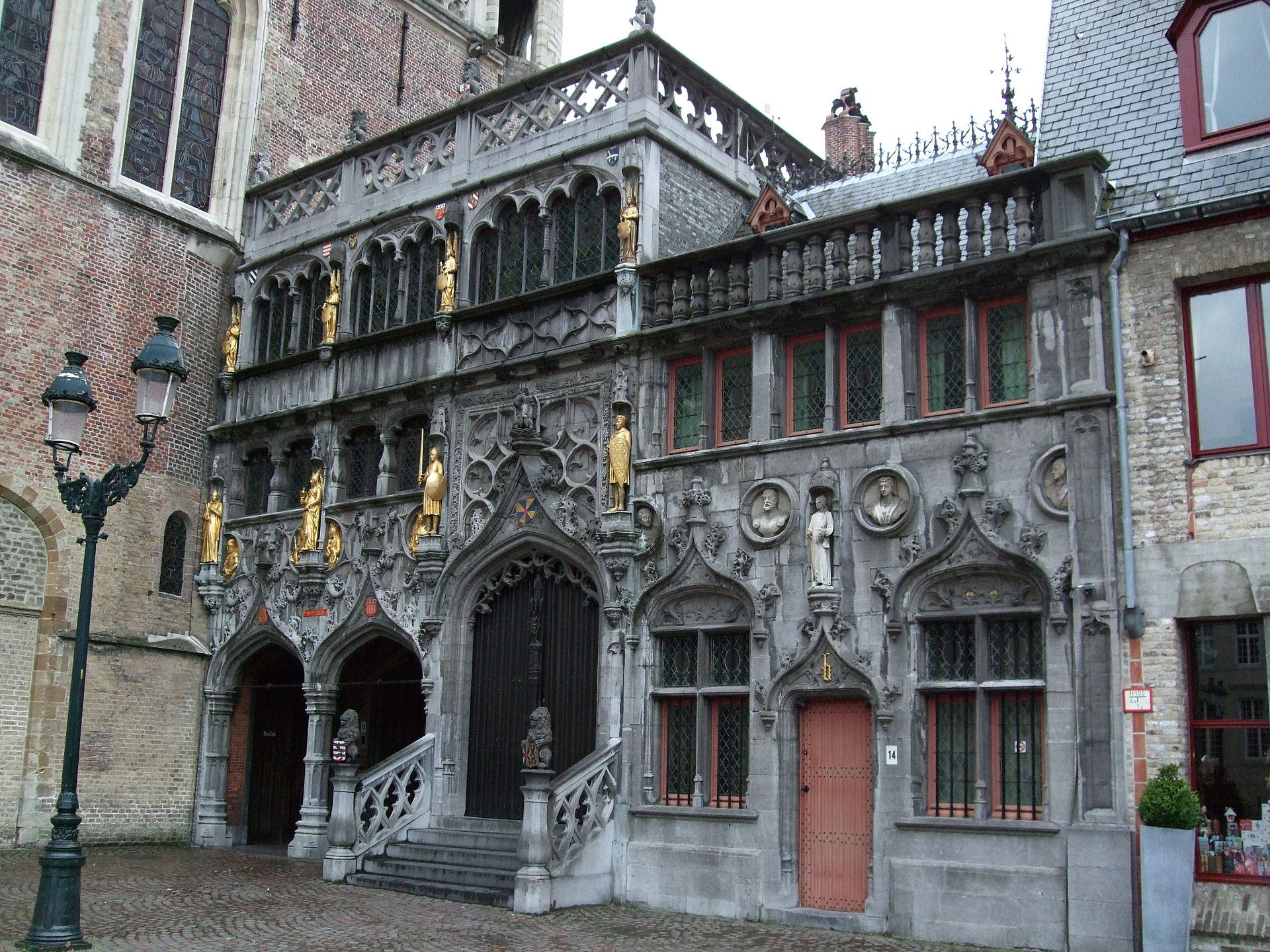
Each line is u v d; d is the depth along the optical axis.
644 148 19.27
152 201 24.33
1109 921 13.13
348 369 22.72
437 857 18.16
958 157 20.92
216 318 25.33
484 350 20.61
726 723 17.02
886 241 16.53
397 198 22.78
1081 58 16.55
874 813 15.12
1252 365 13.78
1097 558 14.04
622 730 17.62
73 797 13.05
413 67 31.77
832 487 16.22
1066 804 13.80
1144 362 14.11
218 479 24.36
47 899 12.70
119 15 24.17
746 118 21.98
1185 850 12.52
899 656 15.34
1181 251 14.15
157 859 20.47
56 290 22.61
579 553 18.66
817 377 17.16
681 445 18.28
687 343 18.20
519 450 19.42
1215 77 14.83
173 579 23.92
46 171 22.69
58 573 21.92
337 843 18.17
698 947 13.66
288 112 27.78
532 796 16.05
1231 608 13.15
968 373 15.53
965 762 14.88
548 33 35.44
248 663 23.98
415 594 20.66
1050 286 15.05
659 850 16.80
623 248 18.89
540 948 13.38
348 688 23.03
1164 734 13.30
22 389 21.89
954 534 15.10
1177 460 13.75
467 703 19.92
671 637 17.69
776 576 16.56
